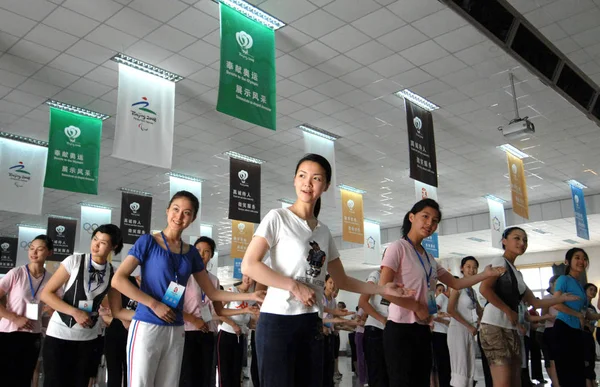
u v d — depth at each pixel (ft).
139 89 27.09
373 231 64.23
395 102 32.32
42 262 16.02
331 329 25.94
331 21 23.59
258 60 22.56
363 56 26.68
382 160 43.60
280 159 43.16
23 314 15.40
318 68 27.91
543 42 23.31
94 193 32.07
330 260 8.34
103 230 13.38
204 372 16.20
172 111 27.94
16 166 37.27
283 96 31.35
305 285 6.98
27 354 15.03
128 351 10.03
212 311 18.19
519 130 28.37
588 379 20.75
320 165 7.81
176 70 27.91
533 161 43.70
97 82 29.37
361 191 53.21
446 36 24.90
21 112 33.30
